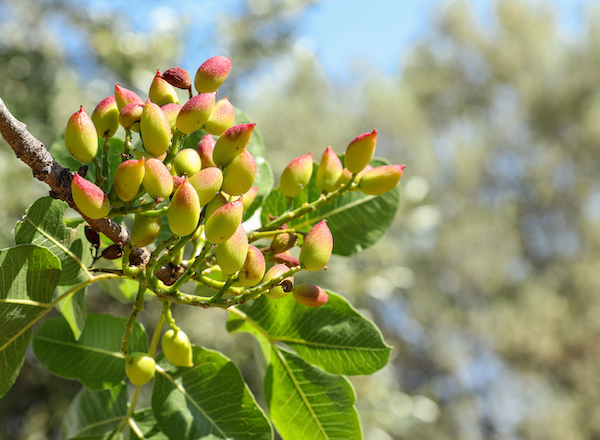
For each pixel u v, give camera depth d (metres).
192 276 1.05
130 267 1.02
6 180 4.77
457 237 12.11
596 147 13.17
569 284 12.29
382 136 13.01
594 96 13.52
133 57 5.96
